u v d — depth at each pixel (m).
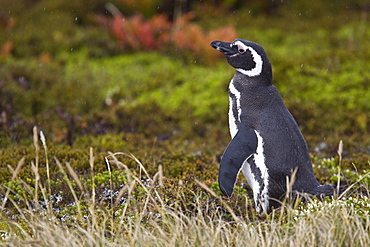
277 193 16.72
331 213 14.54
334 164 22.88
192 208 17.83
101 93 31.62
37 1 43.75
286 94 30.30
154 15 41.84
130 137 26.88
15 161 21.27
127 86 32.78
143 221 16.48
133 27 38.25
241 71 17.67
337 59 32.97
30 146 24.34
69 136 26.30
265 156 16.47
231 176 16.12
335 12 44.94
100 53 37.75
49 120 27.98
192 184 19.31
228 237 14.18
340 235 13.73
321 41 39.62
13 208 17.81
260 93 17.16
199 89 31.95
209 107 30.08
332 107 29.28
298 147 16.67
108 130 27.84
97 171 20.56
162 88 32.28
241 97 17.34
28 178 19.12
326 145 26.44
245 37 40.41
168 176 20.94
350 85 30.52
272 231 13.97
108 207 17.62
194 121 29.00
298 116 28.61
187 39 37.06
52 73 33.16
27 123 27.12
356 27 41.38
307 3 45.78
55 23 40.38
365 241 13.58
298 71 31.95
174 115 29.36
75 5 42.56
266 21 43.47
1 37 38.12
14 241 13.77
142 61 36.53
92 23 41.19
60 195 18.47
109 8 42.47
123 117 28.97
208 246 13.75
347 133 27.75
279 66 32.56
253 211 16.23
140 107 29.83
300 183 16.66
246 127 16.91
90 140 26.20
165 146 26.33
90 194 18.55
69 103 30.05
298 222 14.73
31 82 31.23
